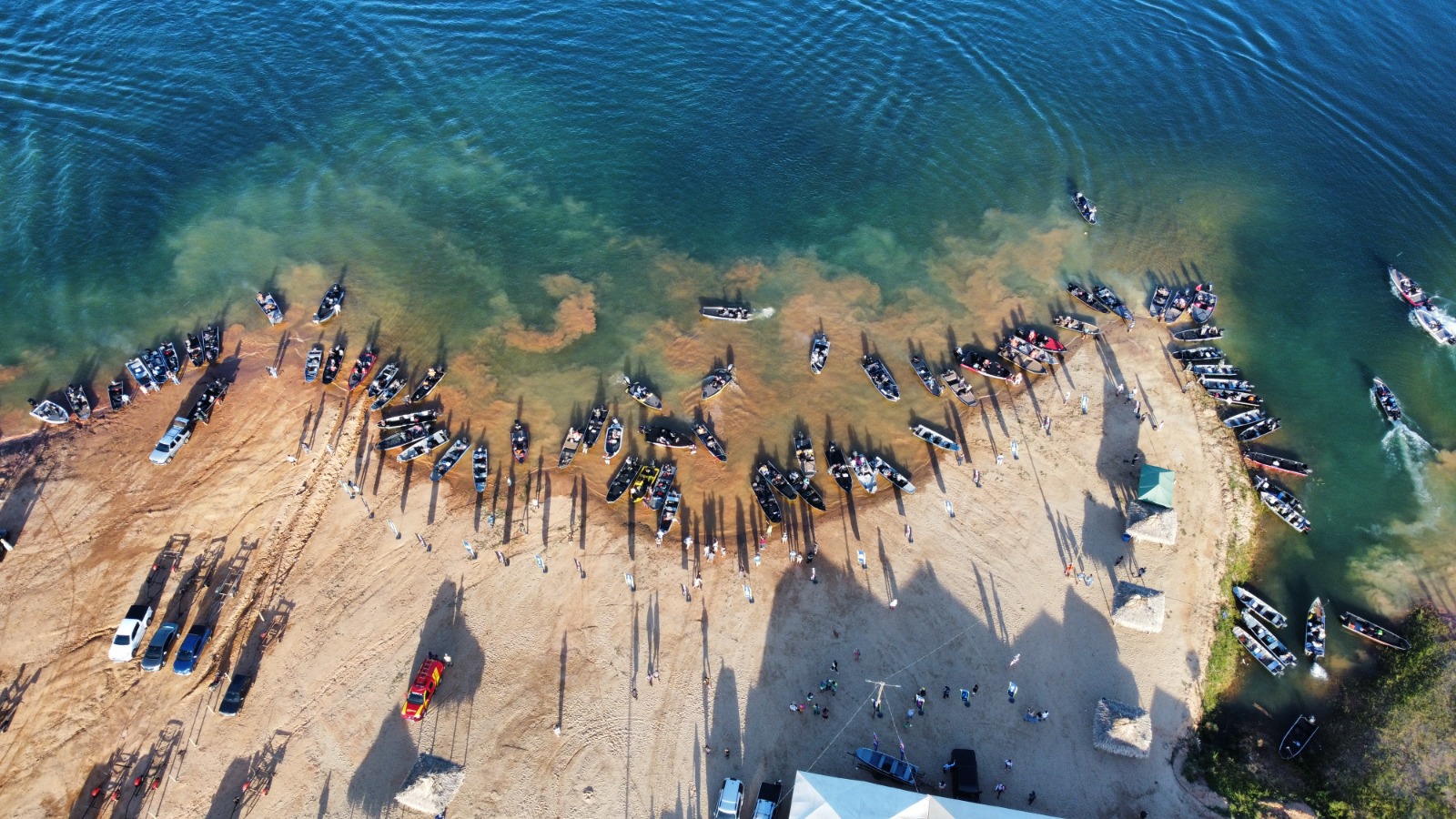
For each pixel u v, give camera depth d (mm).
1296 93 150000
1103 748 75000
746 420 101312
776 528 90625
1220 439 100438
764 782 73250
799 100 144875
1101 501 93625
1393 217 129375
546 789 72500
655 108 142000
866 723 76812
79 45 145125
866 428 100812
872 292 117312
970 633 82812
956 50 156000
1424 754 75188
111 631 78938
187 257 114812
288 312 109812
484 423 99750
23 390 97375
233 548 85688
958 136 140750
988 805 68188
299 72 144250
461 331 109812
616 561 87375
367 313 110688
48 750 72750
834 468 95875
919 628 83125
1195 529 91625
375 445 96125
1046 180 134500
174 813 70500
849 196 130500
